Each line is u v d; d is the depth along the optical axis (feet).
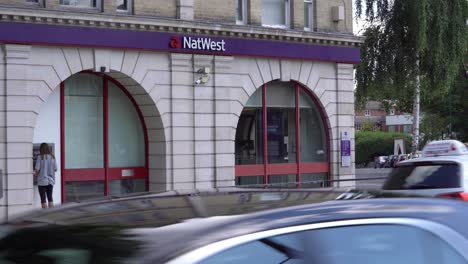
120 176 60.95
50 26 54.75
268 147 68.85
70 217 10.99
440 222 11.27
